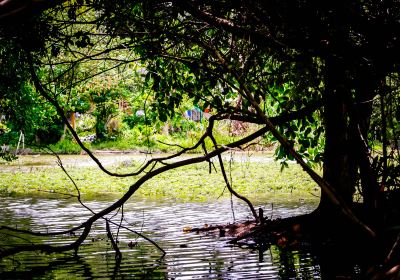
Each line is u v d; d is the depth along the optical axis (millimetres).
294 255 7250
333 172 7789
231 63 5816
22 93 8719
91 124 36188
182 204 12914
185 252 7586
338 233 7773
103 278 6184
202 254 7441
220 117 5648
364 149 4332
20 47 6309
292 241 7914
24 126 9383
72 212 11719
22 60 6445
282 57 5543
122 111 33312
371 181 4238
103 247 7926
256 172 20719
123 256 7348
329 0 4316
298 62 5418
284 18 4617
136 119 26531
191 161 5145
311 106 5484
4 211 11859
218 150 5137
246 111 5070
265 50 5906
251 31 4836
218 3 5027
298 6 4539
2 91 7391
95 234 8984
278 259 7066
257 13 4820
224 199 13812
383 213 4215
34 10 2213
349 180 7684
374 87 4988
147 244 8164
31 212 11719
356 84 4734
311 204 12531
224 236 8680
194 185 16922
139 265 6812
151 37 5645
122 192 15859
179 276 6270
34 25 5402
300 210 11570
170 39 6059
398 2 4441
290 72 6375
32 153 32375
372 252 6848
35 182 18297
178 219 10594
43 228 9656
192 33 5914
